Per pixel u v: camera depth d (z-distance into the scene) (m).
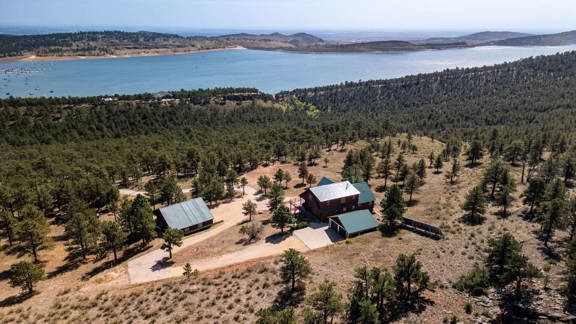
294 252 42.72
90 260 58.09
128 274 51.84
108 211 78.19
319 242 59.44
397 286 39.62
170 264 54.41
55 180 86.62
